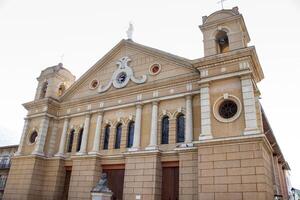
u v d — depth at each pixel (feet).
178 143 69.21
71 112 93.71
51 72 103.19
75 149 87.40
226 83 62.59
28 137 95.04
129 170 71.51
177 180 66.85
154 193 65.41
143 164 69.87
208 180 55.93
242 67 61.05
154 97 77.10
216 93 63.00
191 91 71.41
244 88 59.26
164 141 72.33
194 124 68.28
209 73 65.36
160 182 68.23
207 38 70.74
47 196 83.82
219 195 53.78
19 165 90.07
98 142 82.38
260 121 61.41
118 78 88.17
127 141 78.33
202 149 58.95
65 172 87.25
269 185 56.44
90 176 77.36
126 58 89.04
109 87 88.12
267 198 51.03
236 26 67.62
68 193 79.36
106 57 93.76
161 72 79.82
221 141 56.90
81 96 94.58
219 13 70.95
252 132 54.65
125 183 70.64
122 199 71.10
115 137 81.41
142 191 67.21
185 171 63.57
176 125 71.67
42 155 88.84
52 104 96.89
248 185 51.62
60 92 104.83
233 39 66.69
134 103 79.77
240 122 57.57
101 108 86.69
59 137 93.25
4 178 131.03
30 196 82.58
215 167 56.13
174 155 68.13
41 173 87.40
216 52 68.33
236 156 54.75
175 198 65.62
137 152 71.56
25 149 93.35
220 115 61.00
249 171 52.49
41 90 103.45
